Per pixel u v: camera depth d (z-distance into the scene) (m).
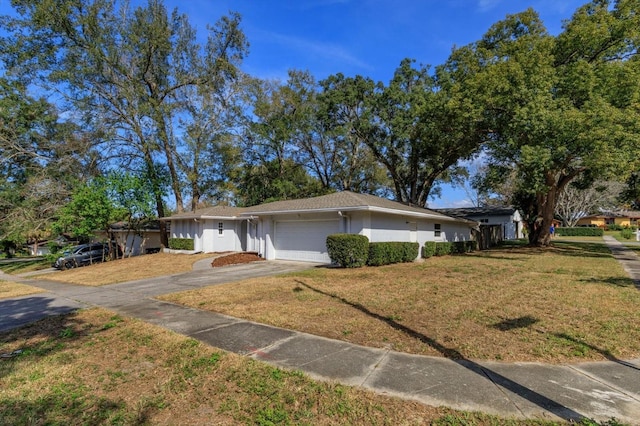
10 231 20.33
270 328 5.57
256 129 27.03
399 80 25.02
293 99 27.91
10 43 19.56
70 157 21.27
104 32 20.66
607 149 13.02
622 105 14.17
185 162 25.23
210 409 3.24
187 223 23.48
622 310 6.14
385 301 7.18
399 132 23.77
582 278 9.72
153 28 21.67
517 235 39.28
